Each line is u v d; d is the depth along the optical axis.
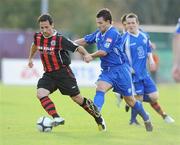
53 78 31.64
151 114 43.38
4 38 102.25
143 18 149.50
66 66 31.69
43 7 108.44
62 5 154.62
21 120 38.22
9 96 61.25
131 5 154.00
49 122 32.00
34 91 69.44
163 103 54.22
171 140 29.69
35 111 44.78
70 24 152.88
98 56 31.56
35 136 30.45
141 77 37.00
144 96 37.94
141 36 36.88
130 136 30.92
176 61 78.94
